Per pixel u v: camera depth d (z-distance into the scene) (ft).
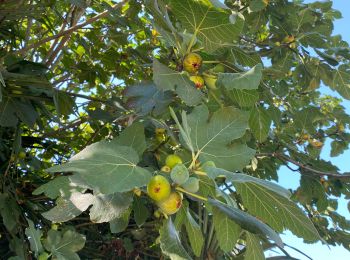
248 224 6.19
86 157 5.28
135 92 9.53
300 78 15.49
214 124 6.63
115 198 6.28
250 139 15.79
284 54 15.23
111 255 15.48
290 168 15.76
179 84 7.03
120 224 7.47
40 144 16.43
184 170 5.84
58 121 12.95
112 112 14.87
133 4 15.19
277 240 6.13
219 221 7.03
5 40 15.21
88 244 15.89
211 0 7.14
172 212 5.98
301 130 16.71
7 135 15.12
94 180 5.02
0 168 13.79
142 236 14.79
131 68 18.52
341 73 14.56
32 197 14.19
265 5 13.76
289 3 15.05
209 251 12.82
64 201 6.33
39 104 13.62
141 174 5.29
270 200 6.31
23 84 12.16
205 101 9.65
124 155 5.43
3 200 11.76
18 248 11.84
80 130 18.39
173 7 7.89
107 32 17.80
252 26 15.55
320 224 17.80
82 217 15.34
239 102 9.04
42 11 13.29
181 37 8.14
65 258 8.65
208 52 8.21
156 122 8.96
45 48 20.20
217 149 6.51
